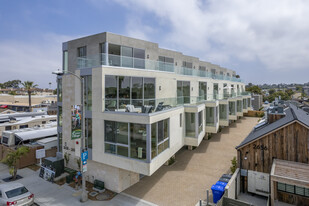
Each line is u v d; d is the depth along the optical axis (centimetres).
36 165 1753
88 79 1306
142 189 1269
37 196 1211
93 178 1377
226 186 1018
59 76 1653
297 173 940
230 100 2670
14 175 1473
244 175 1209
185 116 1661
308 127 1027
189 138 1631
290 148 1082
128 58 1443
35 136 1992
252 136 1321
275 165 1038
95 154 1269
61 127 1672
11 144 1931
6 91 10712
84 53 1644
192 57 2866
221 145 2117
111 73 1255
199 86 2358
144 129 1082
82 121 1184
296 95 10006
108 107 1241
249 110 3919
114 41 1560
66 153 1592
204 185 1289
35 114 3816
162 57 2294
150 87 1559
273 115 1470
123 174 1265
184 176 1427
